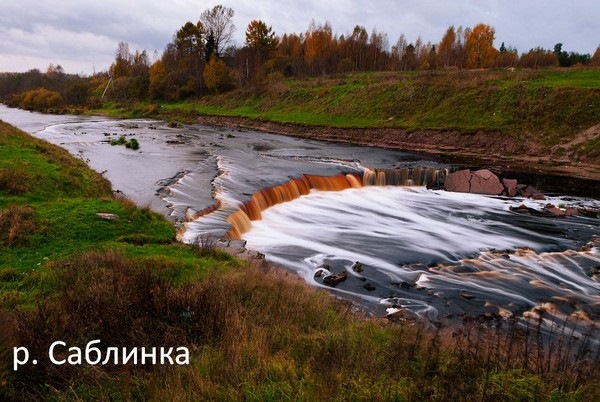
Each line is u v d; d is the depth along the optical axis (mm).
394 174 26094
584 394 4953
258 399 4508
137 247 10891
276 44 84812
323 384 4750
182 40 83688
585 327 9523
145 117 61594
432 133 37562
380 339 6828
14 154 17984
